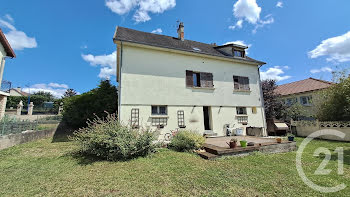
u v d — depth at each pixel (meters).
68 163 4.98
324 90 11.16
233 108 10.74
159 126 8.22
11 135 7.27
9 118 10.16
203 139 6.98
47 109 28.84
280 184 3.43
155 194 2.97
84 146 5.70
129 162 5.06
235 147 6.14
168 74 9.02
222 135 9.98
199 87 9.76
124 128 5.99
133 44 8.25
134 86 8.08
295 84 19.75
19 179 3.75
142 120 7.93
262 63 12.20
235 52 12.20
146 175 3.94
